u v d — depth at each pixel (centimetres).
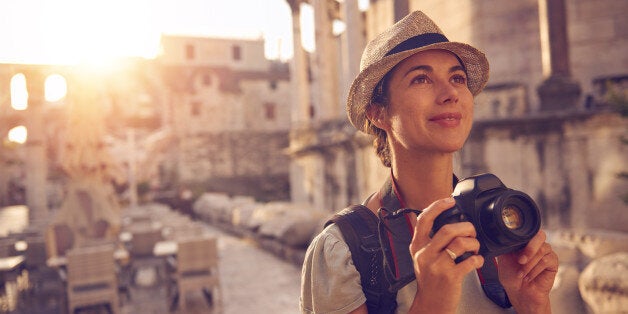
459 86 94
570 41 995
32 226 1327
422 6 1201
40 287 958
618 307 309
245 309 759
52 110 3906
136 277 1017
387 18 1345
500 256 95
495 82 1052
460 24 1102
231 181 4306
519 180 771
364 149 1127
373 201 109
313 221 1076
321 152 1470
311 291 98
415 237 77
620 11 957
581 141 728
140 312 784
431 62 93
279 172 4534
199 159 4262
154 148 4012
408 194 100
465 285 97
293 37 2031
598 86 777
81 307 790
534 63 1020
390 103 97
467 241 71
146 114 4219
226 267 1078
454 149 91
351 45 1303
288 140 4591
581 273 372
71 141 1031
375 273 93
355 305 91
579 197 731
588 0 980
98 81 1063
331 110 1728
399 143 99
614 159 700
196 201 2619
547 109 792
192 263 787
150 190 3434
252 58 5094
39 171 2409
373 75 98
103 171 1075
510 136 776
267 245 1250
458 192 82
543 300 92
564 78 789
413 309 76
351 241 96
